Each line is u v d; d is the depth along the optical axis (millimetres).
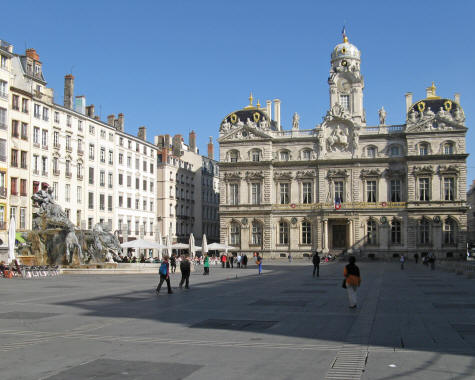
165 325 22234
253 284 45469
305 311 26828
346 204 110312
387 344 18094
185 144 140875
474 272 53875
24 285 42562
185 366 15094
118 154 107688
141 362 15555
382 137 110625
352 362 15523
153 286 42125
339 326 22016
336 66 118000
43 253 61812
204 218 146875
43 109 86250
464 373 14281
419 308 27953
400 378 13852
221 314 25672
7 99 77625
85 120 97250
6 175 77125
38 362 15516
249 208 115312
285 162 114625
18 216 79438
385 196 110062
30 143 82625
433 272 68438
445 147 106875
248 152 116250
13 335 19781
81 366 15055
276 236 114812
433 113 107438
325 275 59812
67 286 41719
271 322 23141
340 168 112062
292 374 14266
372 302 30922
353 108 114438
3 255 64688
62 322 22922
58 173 89312
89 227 97500
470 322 22969
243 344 18172
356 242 109625
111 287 40938
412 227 107375
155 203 122875
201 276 57688
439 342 18422
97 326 21891
